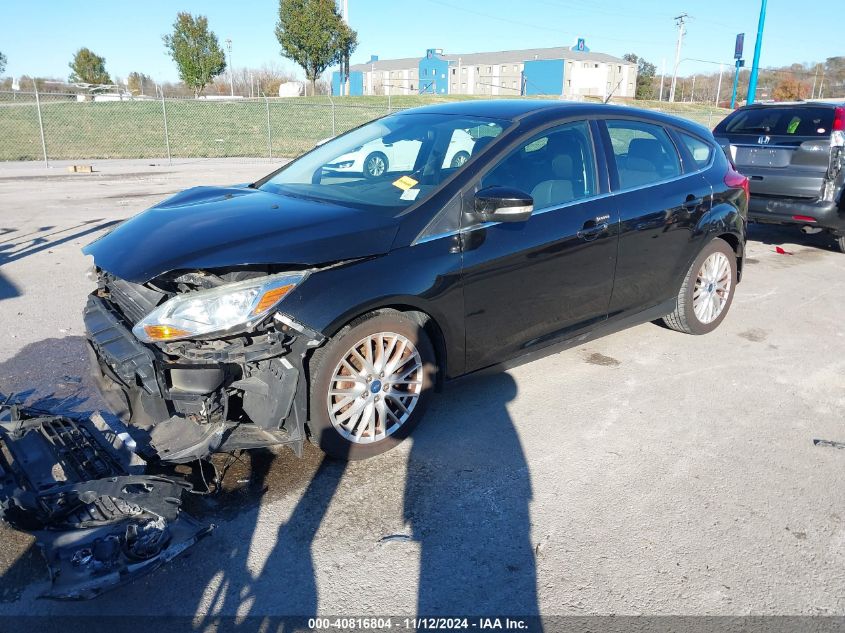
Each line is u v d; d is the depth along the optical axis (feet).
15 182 44.11
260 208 11.57
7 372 14.15
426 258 11.00
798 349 16.88
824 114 25.00
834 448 12.08
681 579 8.71
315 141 77.66
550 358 15.99
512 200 10.96
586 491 10.59
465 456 11.52
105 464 9.45
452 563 8.93
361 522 9.70
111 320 10.39
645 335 17.71
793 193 25.64
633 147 14.93
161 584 8.44
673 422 12.94
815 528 9.80
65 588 7.39
